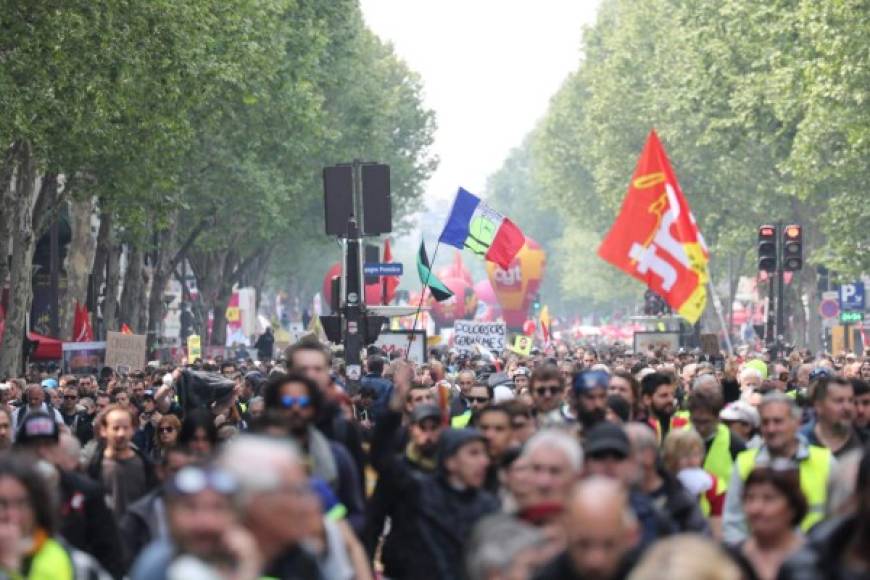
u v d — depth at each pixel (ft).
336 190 191.21
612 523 50.90
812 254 451.94
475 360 257.55
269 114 389.19
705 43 445.37
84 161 265.13
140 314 389.80
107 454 97.45
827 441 97.86
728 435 101.65
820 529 60.70
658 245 126.41
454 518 76.95
